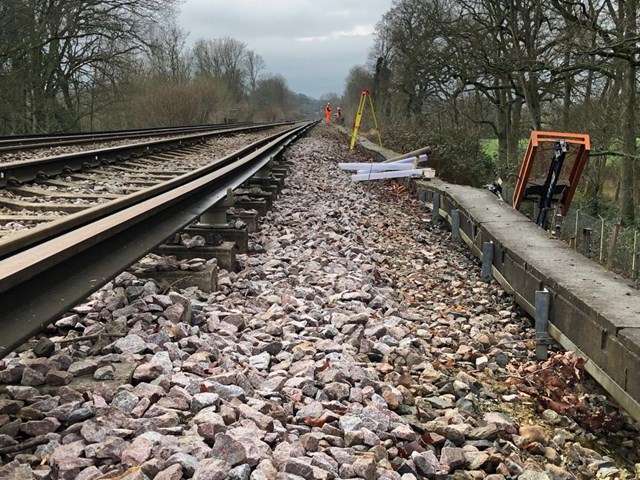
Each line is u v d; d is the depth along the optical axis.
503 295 7.74
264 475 2.57
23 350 3.76
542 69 19.30
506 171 23.75
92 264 3.97
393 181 18.56
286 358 4.31
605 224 13.20
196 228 7.08
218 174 7.88
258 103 152.75
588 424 4.51
